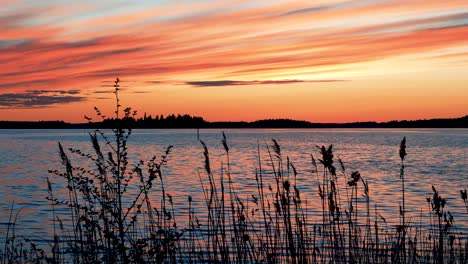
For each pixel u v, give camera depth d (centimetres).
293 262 709
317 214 1898
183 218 1891
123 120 646
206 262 747
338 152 7919
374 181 3612
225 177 3856
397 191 2969
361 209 2048
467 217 1909
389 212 2017
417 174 4244
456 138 15888
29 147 10188
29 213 2150
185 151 8350
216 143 12256
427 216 1862
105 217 642
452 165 5269
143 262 623
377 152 7894
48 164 5547
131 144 11538
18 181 3728
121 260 637
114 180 654
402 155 712
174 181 3588
